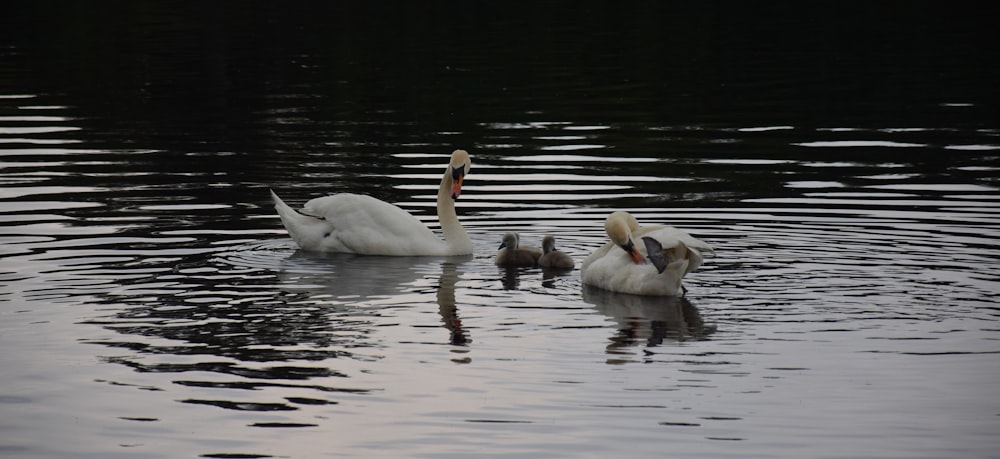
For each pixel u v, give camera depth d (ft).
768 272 53.83
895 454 35.22
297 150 86.94
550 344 44.52
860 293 50.08
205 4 174.19
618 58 130.31
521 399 39.24
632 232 53.47
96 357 43.11
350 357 43.16
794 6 169.07
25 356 43.14
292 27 152.76
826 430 36.78
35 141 89.86
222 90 112.98
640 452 35.47
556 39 143.02
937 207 67.41
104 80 117.70
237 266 56.39
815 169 79.71
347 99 108.88
